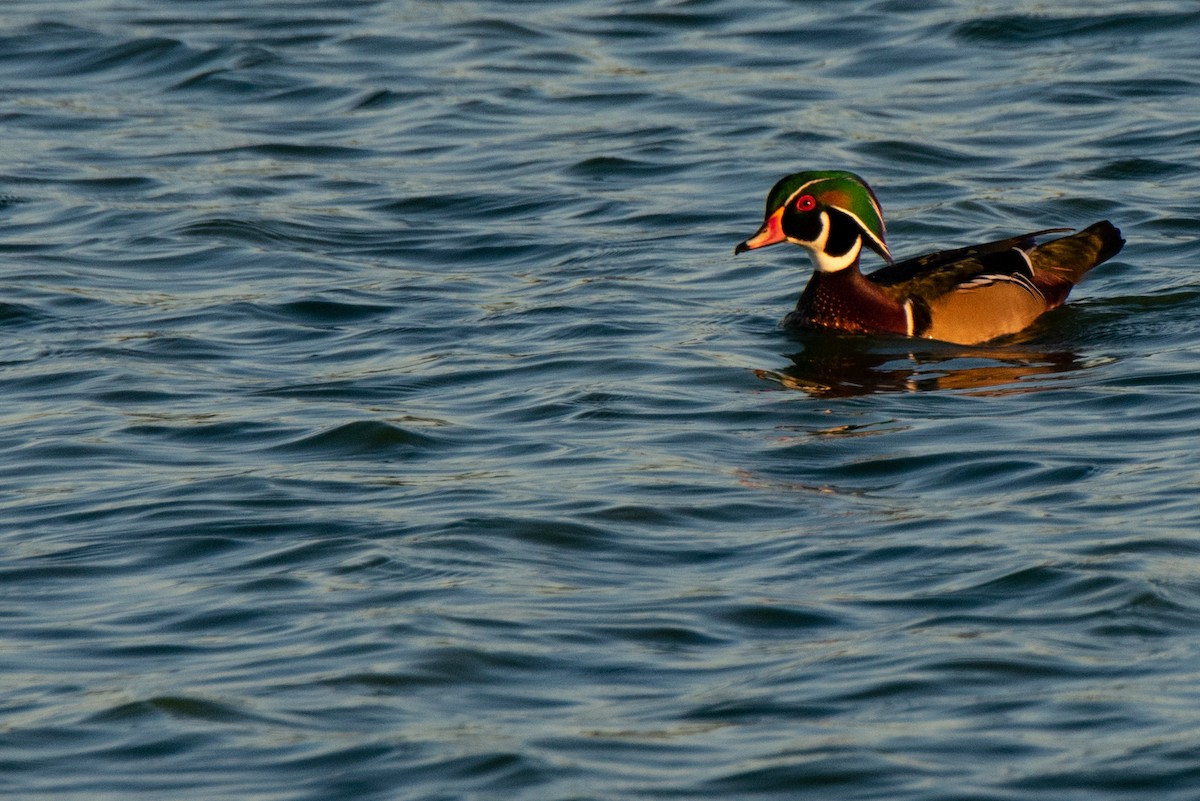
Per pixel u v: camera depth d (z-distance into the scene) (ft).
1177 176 73.92
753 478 44.55
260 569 38.99
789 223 59.26
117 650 35.09
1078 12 95.30
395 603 36.83
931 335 58.23
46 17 102.47
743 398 51.70
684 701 32.37
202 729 31.63
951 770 29.66
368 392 52.54
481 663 33.96
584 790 29.22
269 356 56.80
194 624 36.22
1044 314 60.08
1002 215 70.64
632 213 72.18
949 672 33.06
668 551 39.70
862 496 43.04
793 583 37.68
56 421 50.44
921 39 93.66
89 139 83.92
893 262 63.87
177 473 45.83
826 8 99.60
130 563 39.75
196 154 81.41
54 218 72.95
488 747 30.63
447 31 98.68
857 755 30.19
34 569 39.47
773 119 83.15
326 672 33.65
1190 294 60.95
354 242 69.82
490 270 66.49
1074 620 35.09
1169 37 91.86
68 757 30.91
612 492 43.39
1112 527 39.78
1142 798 28.73
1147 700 31.73
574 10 102.12
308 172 78.64
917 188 74.18
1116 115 81.66
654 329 58.85
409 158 80.23
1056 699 31.94
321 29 99.81
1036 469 44.27
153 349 57.41
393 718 31.86
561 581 37.99
